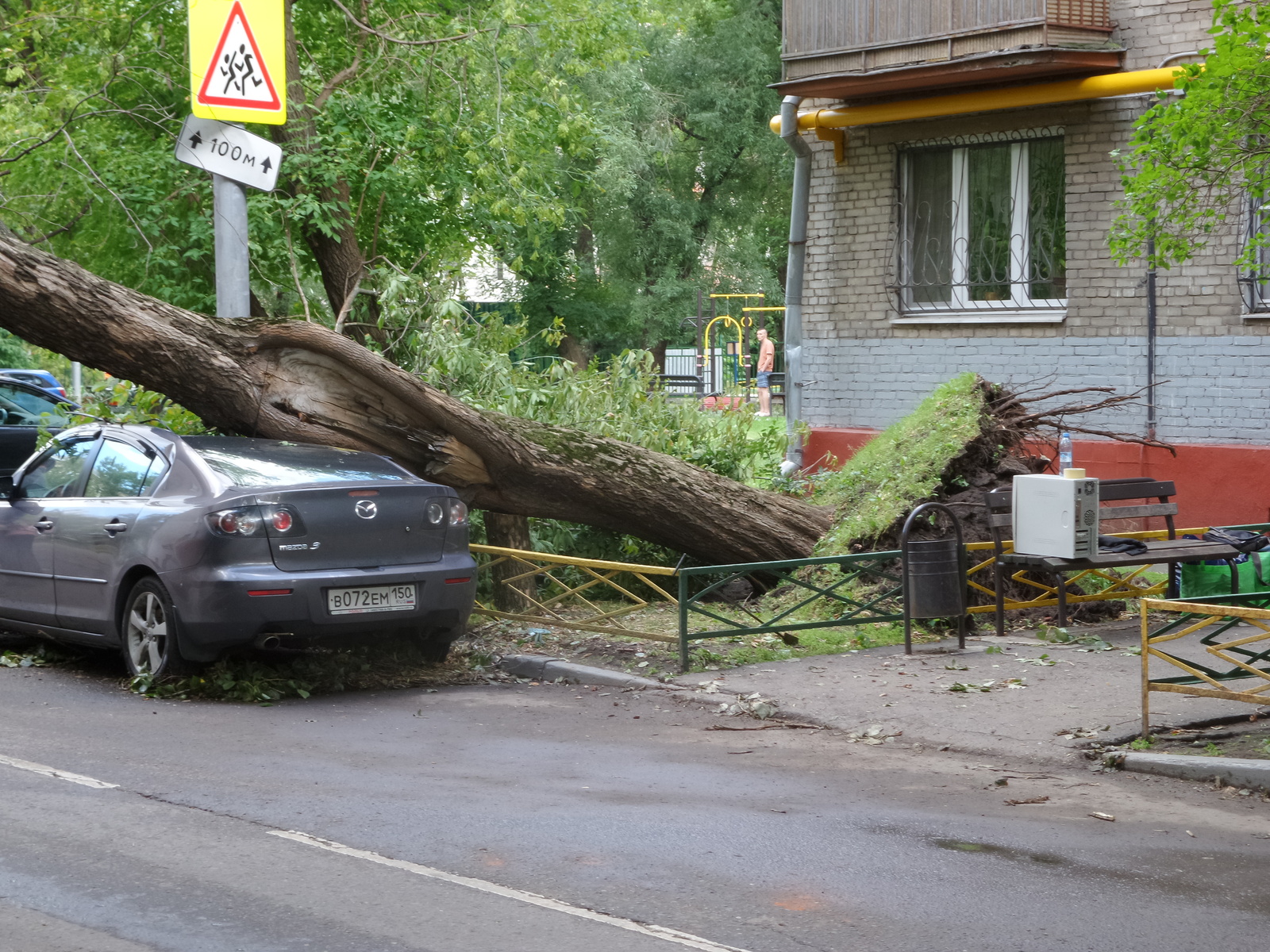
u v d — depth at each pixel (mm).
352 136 15477
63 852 5035
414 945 4195
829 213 16500
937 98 15047
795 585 10734
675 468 11008
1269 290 13273
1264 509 13156
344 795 5902
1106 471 14219
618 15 18859
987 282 15352
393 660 9164
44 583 8953
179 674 8070
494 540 11266
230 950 4117
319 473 8484
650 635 9281
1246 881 4926
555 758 6723
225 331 9867
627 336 38250
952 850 5254
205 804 5723
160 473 8484
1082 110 14266
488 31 16422
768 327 39562
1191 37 13484
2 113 15539
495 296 36000
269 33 10453
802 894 4727
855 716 7586
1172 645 9516
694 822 5582
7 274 9148
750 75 35938
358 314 15273
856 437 16141
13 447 17891
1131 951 4254
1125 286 14070
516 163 17719
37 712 7547
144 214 15570
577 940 4262
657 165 36844
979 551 10500
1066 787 6285
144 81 16719
